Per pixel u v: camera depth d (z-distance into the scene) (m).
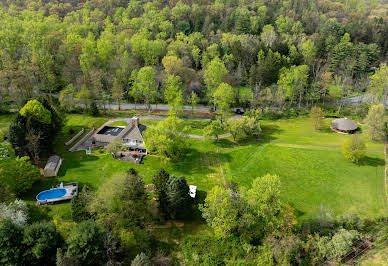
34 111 80.31
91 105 115.12
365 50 158.75
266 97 127.06
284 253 54.56
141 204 61.47
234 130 98.38
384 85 120.50
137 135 91.81
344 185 78.06
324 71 152.50
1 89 111.50
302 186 77.88
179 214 65.12
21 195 68.25
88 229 49.84
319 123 109.69
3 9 198.62
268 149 95.25
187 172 82.44
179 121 91.25
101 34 172.88
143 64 160.00
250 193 62.84
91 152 89.12
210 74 127.56
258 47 157.50
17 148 77.56
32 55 133.62
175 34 188.00
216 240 60.62
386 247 57.59
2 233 46.53
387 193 74.69
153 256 56.97
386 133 98.69
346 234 56.53
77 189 71.00
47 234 49.03
